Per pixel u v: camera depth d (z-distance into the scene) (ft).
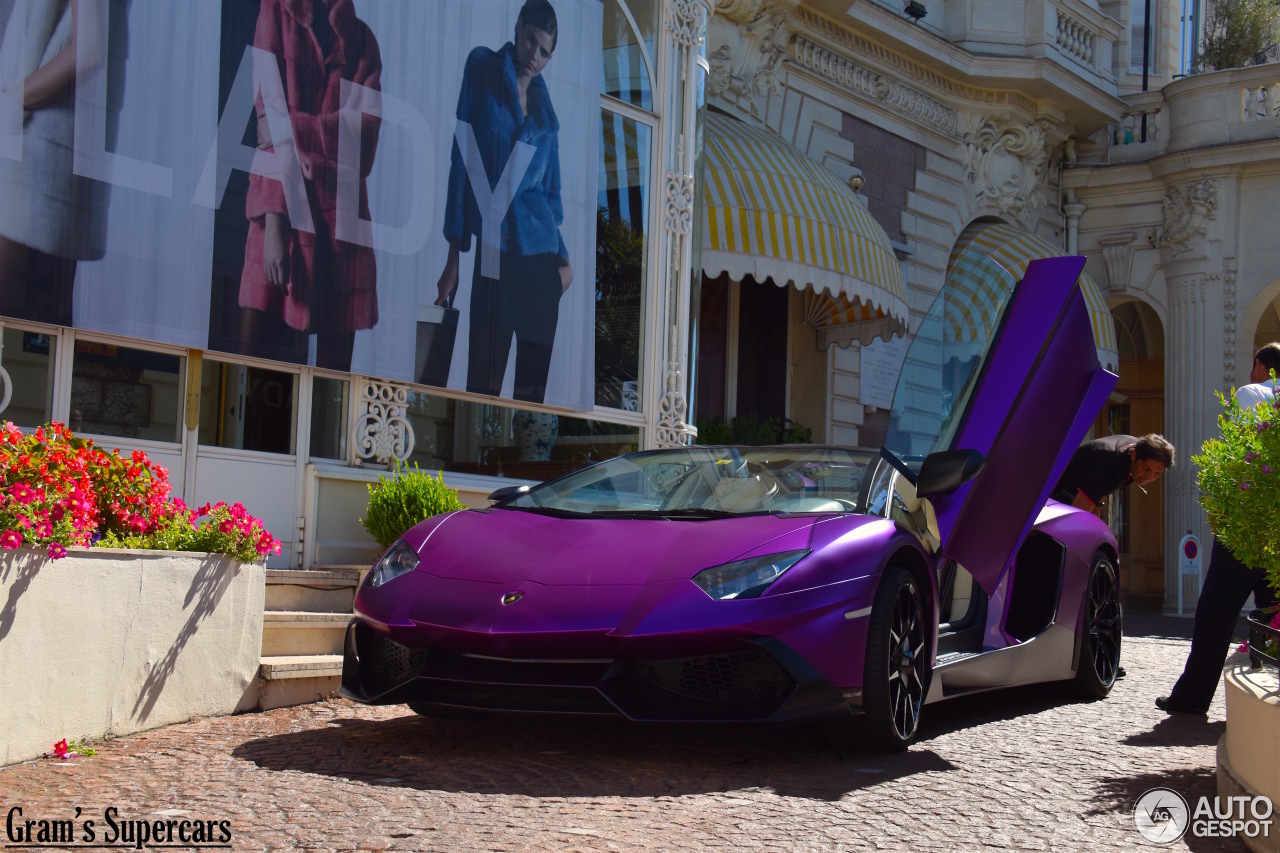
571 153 25.27
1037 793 11.43
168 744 12.66
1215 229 56.49
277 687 15.39
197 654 14.23
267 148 19.39
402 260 21.59
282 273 19.61
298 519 20.35
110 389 17.92
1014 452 14.39
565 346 25.02
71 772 11.18
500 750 12.66
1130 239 59.00
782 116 43.42
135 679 13.20
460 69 22.74
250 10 19.13
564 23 25.13
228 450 19.34
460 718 14.62
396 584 13.03
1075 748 13.97
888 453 15.23
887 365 47.52
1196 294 56.85
